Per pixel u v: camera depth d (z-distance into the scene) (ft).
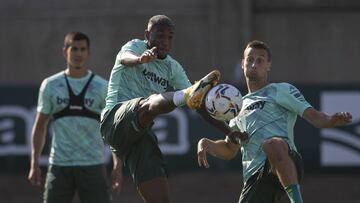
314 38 239.71
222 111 60.23
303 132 156.97
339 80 239.50
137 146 69.67
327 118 69.21
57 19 241.55
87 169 91.25
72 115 91.25
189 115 159.33
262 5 239.91
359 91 156.04
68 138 91.15
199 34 238.68
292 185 68.18
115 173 94.68
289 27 239.91
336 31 239.71
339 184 150.10
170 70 72.49
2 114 161.99
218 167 159.84
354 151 156.15
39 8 241.96
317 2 239.71
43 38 242.17
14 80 242.17
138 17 239.91
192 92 60.29
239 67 233.96
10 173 161.68
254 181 73.51
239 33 235.61
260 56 73.97
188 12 238.89
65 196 91.71
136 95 70.85
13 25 242.17
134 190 148.77
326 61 239.71
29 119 161.79
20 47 242.17
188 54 238.68
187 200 141.08
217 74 59.62
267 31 239.91
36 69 242.17
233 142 66.85
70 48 91.91
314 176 156.46
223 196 143.43
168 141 159.94
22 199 142.72
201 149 73.41
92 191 91.56
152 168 68.95
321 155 156.97
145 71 71.20
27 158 162.09
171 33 70.38
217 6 236.63
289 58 239.71
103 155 92.79
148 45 70.79
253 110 73.61
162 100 62.34
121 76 71.05
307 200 139.64
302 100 71.92
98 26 240.32
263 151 70.54
